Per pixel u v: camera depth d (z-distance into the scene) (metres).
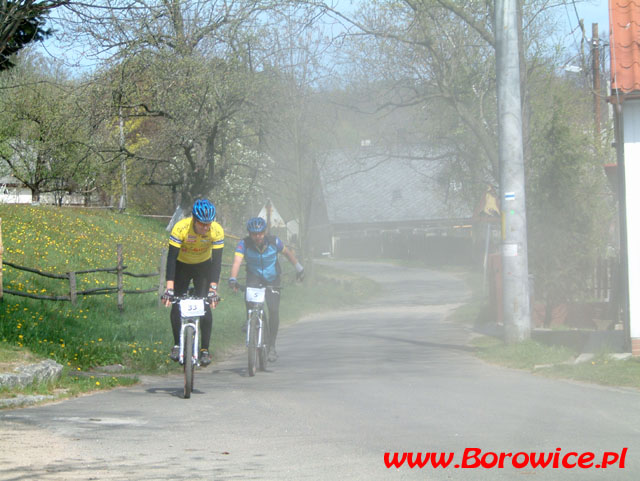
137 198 65.31
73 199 59.03
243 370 13.50
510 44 14.38
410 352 15.62
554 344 14.16
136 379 11.69
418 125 34.84
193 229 9.89
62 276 17.66
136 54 26.23
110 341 14.89
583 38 23.05
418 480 5.81
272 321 12.85
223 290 27.75
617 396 9.36
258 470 6.11
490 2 22.11
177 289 10.53
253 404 9.31
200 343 10.41
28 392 9.74
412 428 7.66
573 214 19.70
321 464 6.29
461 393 9.83
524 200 14.48
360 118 27.62
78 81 29.88
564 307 19.88
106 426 7.89
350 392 10.13
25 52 28.05
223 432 7.61
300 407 9.02
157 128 38.06
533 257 19.97
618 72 12.87
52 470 6.05
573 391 9.81
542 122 29.72
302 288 35.34
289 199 41.66
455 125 35.00
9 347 11.47
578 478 5.82
